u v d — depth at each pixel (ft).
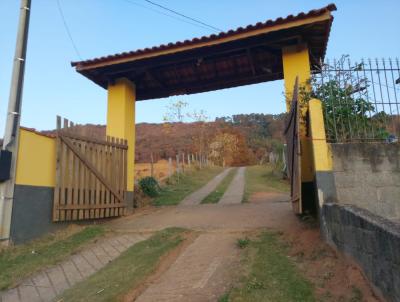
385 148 19.70
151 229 26.23
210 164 126.31
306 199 22.18
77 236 25.16
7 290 17.34
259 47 31.60
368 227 13.21
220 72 38.65
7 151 22.97
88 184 29.12
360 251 13.93
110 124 35.99
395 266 11.24
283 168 70.59
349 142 20.08
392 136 20.35
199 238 22.48
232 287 14.30
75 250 22.50
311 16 27.73
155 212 34.27
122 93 36.35
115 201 32.14
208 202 40.16
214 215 29.48
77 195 27.81
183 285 15.23
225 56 34.30
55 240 24.49
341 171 19.22
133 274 16.96
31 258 21.30
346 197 18.88
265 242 20.10
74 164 27.91
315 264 16.15
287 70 29.86
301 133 22.58
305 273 15.48
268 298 13.17
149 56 32.78
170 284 15.51
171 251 20.08
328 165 19.20
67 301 15.17
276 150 87.40
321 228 18.63
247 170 99.55
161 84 40.01
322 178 19.01
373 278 12.79
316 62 32.50
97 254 21.97
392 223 12.58
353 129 20.58
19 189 23.67
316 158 19.27
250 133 220.84
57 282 18.11
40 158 25.59
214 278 15.60
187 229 24.79
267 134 221.87
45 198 25.63
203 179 73.26
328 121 20.74
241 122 247.91
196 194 48.29
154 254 19.54
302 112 22.52
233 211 30.83
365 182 19.15
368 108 20.70
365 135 20.44
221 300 13.14
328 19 27.27
